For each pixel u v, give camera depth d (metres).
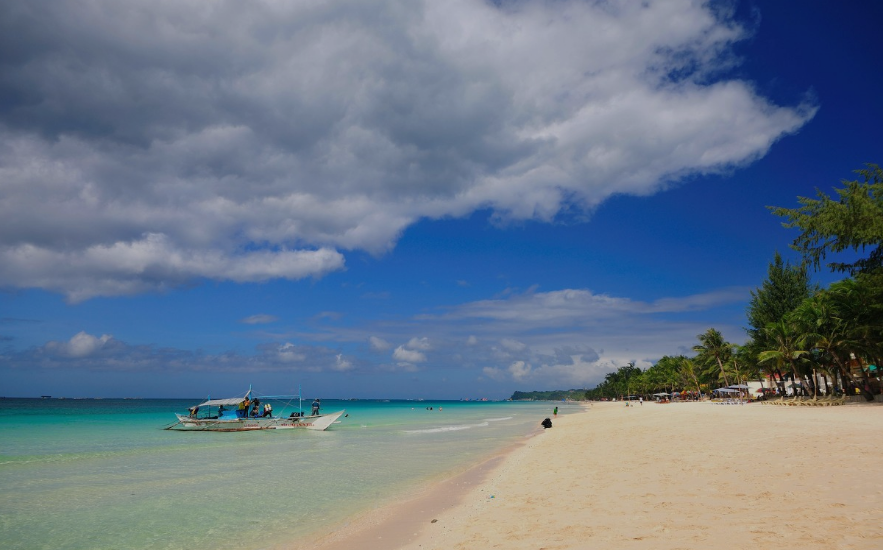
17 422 56.97
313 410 49.62
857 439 16.45
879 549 6.34
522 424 58.69
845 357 49.91
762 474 12.02
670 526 8.49
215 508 14.21
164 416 73.00
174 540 11.24
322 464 23.22
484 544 8.86
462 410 141.38
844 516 7.95
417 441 35.62
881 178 34.06
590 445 24.69
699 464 14.48
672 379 133.62
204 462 24.12
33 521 12.96
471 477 18.66
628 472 14.65
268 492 16.48
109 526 12.42
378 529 11.43
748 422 27.73
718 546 7.14
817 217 35.22
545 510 11.05
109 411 94.06
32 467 22.44
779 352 57.31
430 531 10.78
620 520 9.33
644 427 31.69
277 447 31.58
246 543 10.89
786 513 8.48
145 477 19.61
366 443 34.31
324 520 12.72
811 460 13.10
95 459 25.38
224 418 47.44
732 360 94.88
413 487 17.08
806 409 41.56
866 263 39.19
